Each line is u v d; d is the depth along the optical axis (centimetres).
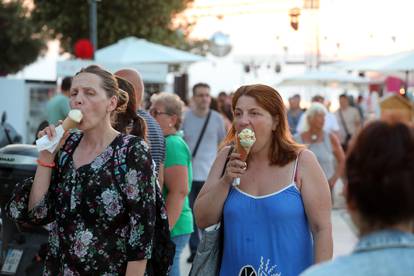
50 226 535
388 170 280
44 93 2131
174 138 786
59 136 513
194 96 1299
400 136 284
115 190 505
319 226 534
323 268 280
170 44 3497
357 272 274
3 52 3659
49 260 527
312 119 1308
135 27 3316
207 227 555
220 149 582
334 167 1384
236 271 535
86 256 502
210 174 572
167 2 3394
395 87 3525
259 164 549
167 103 809
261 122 545
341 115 2497
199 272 553
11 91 2064
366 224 289
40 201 520
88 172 508
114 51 2208
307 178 539
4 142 1052
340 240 1425
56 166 527
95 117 514
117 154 510
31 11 3462
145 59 2177
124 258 508
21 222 537
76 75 527
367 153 286
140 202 505
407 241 279
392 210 281
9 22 3562
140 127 661
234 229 537
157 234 530
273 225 529
